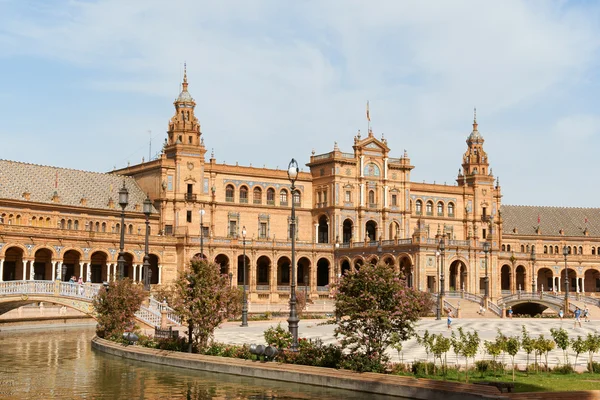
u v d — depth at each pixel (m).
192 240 113.19
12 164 105.81
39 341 65.44
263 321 85.38
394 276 38.38
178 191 117.38
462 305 105.94
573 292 140.12
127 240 107.69
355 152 129.75
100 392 37.34
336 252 126.38
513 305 113.88
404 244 114.19
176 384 39.56
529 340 39.97
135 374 43.12
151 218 115.75
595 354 49.94
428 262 112.56
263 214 127.31
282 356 42.12
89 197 110.25
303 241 130.00
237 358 43.78
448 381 34.53
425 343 39.44
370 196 131.12
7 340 66.50
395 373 38.09
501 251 139.00
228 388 38.22
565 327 79.88
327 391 36.94
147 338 54.19
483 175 146.62
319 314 97.00
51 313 89.12
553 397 31.59
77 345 61.34
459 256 116.44
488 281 115.38
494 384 33.16
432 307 102.62
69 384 39.78
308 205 131.75
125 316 57.53
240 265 120.81
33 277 96.69
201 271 47.44
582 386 34.41
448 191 143.62
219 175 123.31
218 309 47.09
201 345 47.75
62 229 100.00
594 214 162.75
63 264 103.56
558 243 153.88
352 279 38.41
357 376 37.19
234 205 124.38
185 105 120.94
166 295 80.56
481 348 53.38
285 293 120.94
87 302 73.44
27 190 102.62
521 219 155.50
